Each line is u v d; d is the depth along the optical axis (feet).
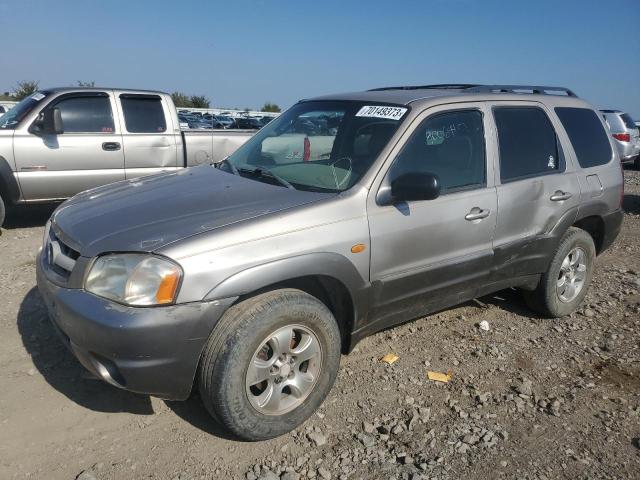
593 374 12.87
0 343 12.93
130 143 25.54
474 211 12.55
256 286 9.30
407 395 11.63
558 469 9.62
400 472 9.37
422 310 12.50
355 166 11.44
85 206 11.27
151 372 8.79
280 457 9.62
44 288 10.14
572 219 15.03
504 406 11.43
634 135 55.47
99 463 9.23
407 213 11.35
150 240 9.04
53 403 10.75
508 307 16.55
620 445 10.33
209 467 9.28
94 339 8.71
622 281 19.34
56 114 23.49
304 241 9.90
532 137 14.42
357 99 13.38
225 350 9.07
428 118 12.16
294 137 13.34
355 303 10.89
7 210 27.94
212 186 11.62
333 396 11.45
